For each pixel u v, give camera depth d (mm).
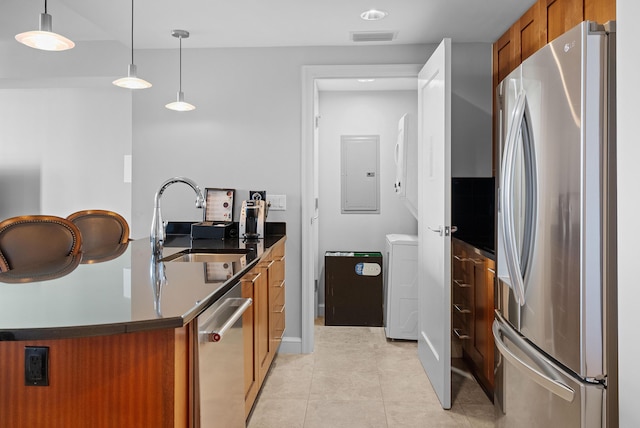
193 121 3678
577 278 1483
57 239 2527
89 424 1274
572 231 1508
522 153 1855
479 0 2756
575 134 1482
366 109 4816
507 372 2051
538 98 1714
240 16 3006
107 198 5227
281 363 3447
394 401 2812
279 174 3656
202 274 1888
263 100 3646
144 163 3701
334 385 3043
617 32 1379
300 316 3701
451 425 2518
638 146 1297
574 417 1522
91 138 5223
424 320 3305
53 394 1271
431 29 3252
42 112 5266
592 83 1443
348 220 4863
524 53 2934
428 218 3154
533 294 1769
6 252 2377
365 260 4418
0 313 1290
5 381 1277
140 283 1706
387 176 4828
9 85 3992
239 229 3422
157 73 3682
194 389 1399
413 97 4789
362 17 3027
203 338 1447
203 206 2457
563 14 2385
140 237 3707
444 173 2711
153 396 1268
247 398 2322
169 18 3037
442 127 2748
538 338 1732
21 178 5312
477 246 3018
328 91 4832
